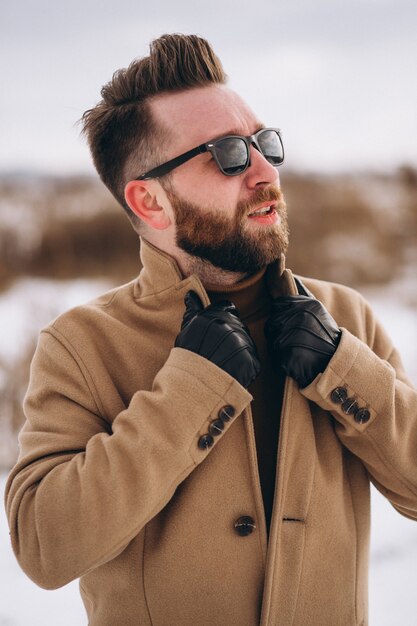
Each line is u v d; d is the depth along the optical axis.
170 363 1.24
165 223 1.38
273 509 1.25
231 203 1.30
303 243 9.79
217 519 1.26
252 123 1.36
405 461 1.29
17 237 9.66
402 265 8.95
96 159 1.49
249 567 1.25
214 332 1.23
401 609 2.42
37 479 1.26
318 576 1.27
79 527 1.18
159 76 1.36
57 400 1.34
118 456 1.19
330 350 1.26
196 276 1.33
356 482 1.37
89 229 10.27
